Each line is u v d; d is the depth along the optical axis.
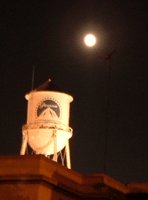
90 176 115.69
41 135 127.44
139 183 125.31
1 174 106.12
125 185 125.94
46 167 106.62
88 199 114.00
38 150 128.12
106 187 115.38
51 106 128.88
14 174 105.50
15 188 104.38
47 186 105.38
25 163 106.00
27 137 129.38
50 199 105.88
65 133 129.12
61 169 110.44
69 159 130.00
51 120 128.12
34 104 129.62
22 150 129.12
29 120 129.62
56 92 129.88
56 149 126.75
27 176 103.75
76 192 112.56
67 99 131.50
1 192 104.56
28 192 103.56
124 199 123.12
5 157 107.12
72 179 113.00
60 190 108.88
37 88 132.75
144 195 124.00
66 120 130.25
